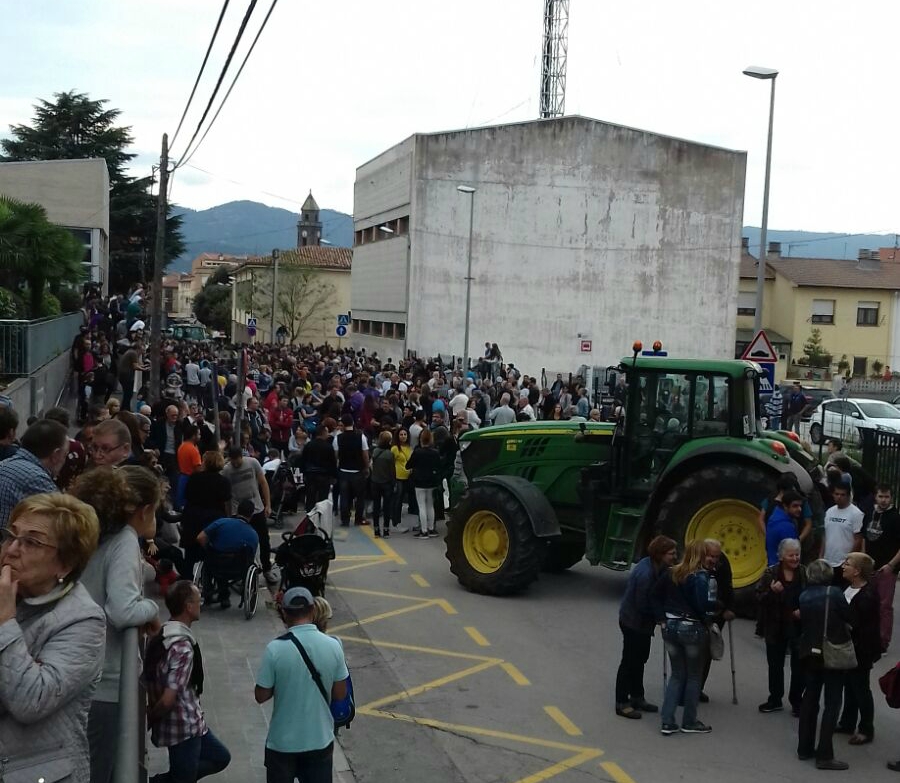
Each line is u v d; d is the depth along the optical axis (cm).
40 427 616
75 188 4428
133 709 392
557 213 4734
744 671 1052
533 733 871
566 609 1281
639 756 825
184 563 1161
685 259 4784
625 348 4784
